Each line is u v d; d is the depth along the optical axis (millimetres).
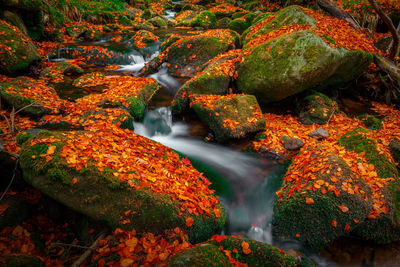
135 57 10711
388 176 3961
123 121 5332
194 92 6680
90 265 2521
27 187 3561
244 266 2574
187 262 2113
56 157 3070
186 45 9047
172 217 2896
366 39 8586
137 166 3486
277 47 6488
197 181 4145
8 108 5500
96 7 16516
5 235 2850
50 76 7910
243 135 5648
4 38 7387
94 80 7867
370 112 7859
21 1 9398
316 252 3301
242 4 23703
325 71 6402
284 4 17047
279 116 7047
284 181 4180
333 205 3246
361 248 3350
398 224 3379
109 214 2842
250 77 6918
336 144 5016
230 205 4148
